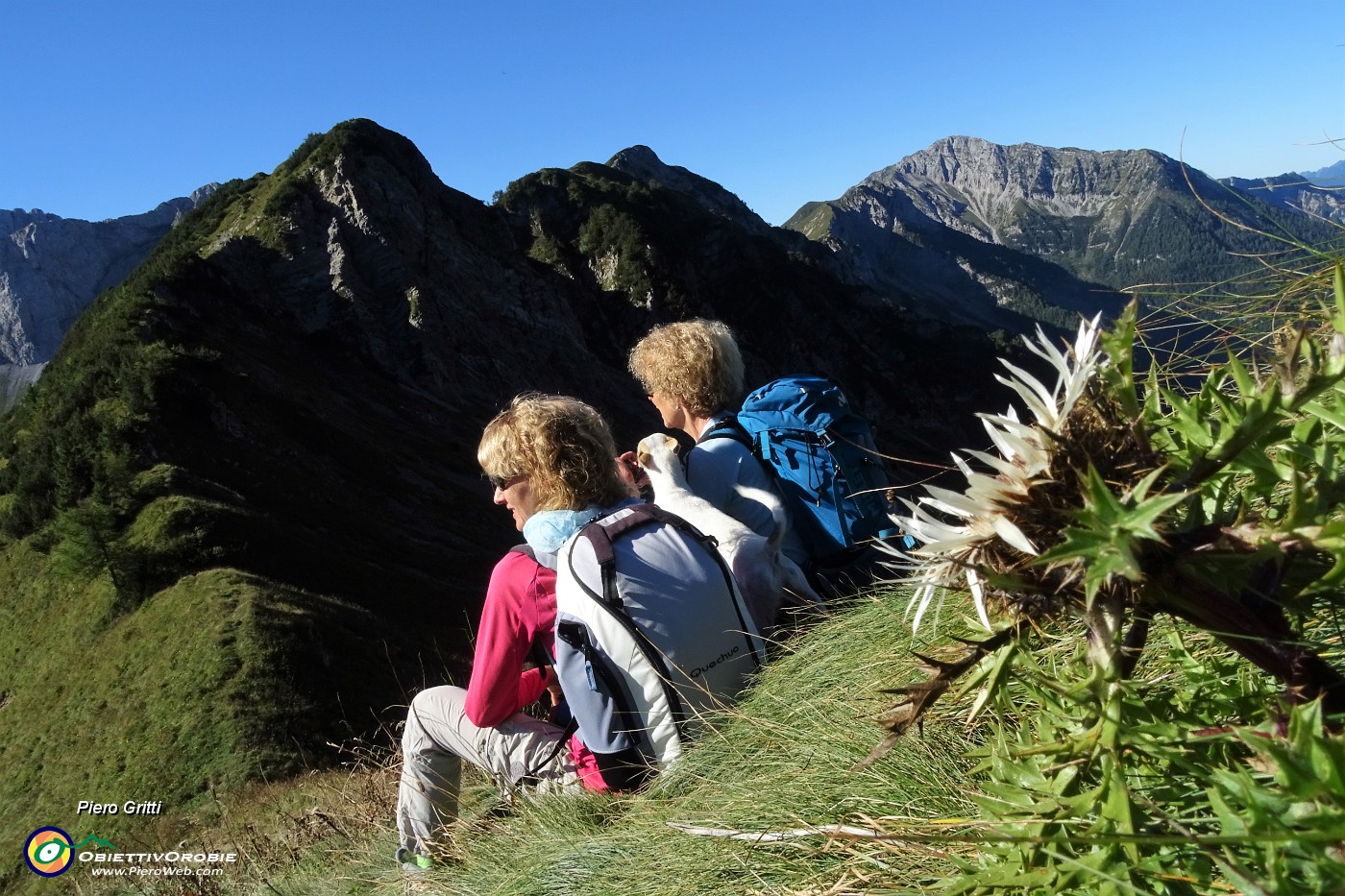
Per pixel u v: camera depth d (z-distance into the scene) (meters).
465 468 85.00
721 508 4.07
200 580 48.03
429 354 96.56
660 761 3.03
